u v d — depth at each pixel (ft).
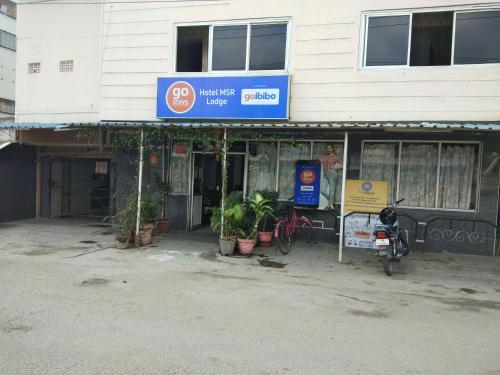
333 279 24.64
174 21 36.11
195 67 36.17
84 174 47.80
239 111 33.53
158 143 38.81
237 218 29.60
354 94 32.17
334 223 34.55
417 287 23.50
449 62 30.66
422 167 32.94
